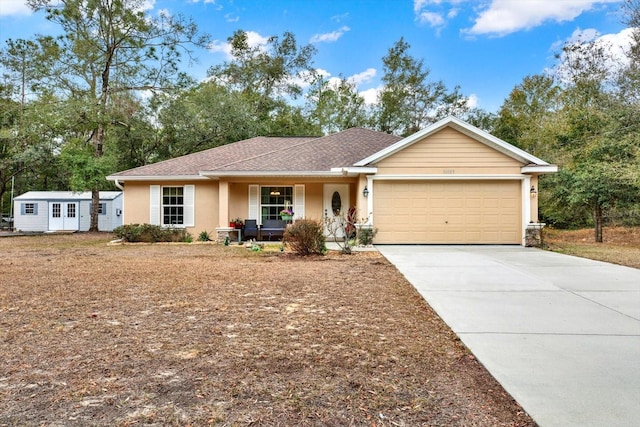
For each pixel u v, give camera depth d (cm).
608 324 441
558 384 289
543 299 559
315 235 1062
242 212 1553
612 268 815
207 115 2559
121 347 365
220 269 817
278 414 247
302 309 505
